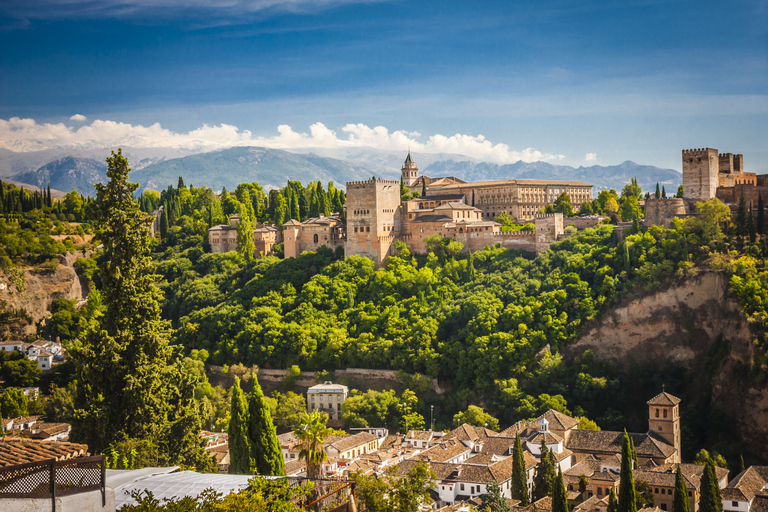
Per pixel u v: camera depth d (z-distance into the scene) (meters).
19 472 44.16
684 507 132.62
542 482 156.62
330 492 57.41
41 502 43.50
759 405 198.00
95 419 100.88
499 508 140.50
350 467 174.38
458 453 185.12
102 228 109.19
